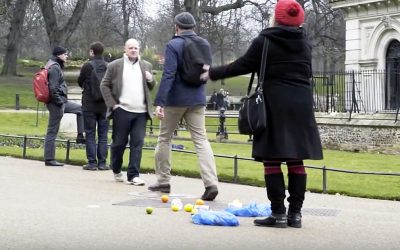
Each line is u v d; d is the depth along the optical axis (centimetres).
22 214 795
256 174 1360
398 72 2622
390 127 2373
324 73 2694
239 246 648
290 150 741
